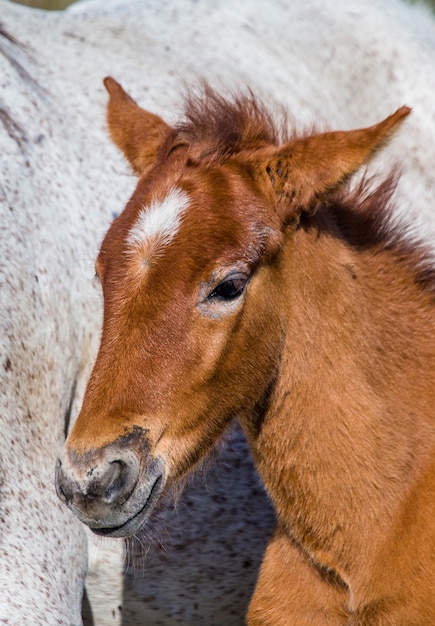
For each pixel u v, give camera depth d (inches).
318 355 325.7
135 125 342.0
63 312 357.4
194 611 383.6
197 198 296.8
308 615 337.7
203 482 370.6
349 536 327.6
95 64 426.9
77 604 335.9
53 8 713.0
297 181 307.7
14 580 309.9
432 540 317.4
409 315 340.8
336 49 506.9
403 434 327.9
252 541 378.6
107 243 299.7
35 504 328.2
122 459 282.8
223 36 484.7
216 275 291.7
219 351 298.5
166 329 289.7
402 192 474.6
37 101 385.7
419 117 506.0
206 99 371.9
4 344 331.0
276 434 330.3
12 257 342.0
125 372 288.5
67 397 356.8
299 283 322.0
